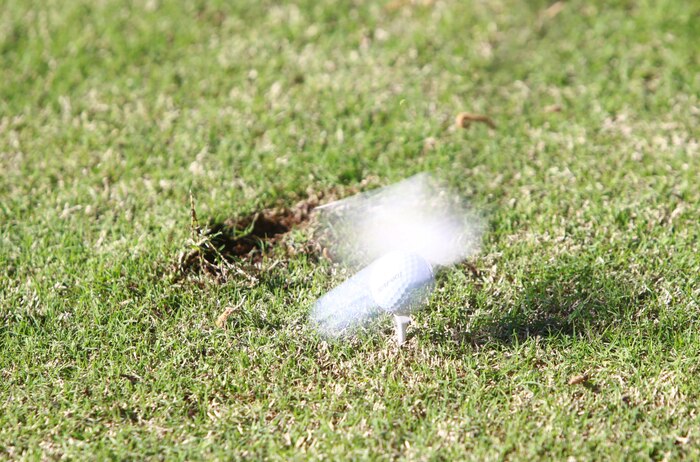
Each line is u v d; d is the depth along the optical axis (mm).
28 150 15773
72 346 11711
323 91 17016
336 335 11812
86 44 18812
